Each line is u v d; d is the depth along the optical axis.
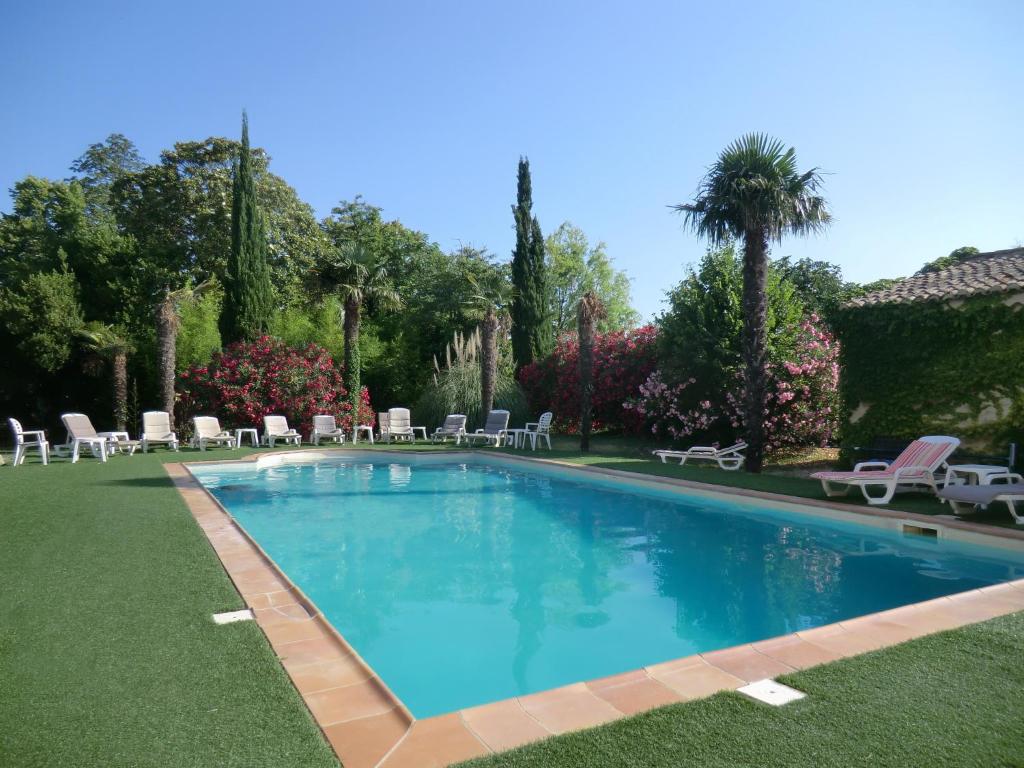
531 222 22.34
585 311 14.30
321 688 2.44
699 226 10.61
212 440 14.34
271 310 19.12
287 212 24.84
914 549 5.88
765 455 13.02
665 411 14.47
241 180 18.62
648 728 2.08
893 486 6.96
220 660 2.71
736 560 5.63
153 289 21.70
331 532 6.86
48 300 18.05
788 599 4.54
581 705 2.28
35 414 19.75
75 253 21.09
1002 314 8.47
